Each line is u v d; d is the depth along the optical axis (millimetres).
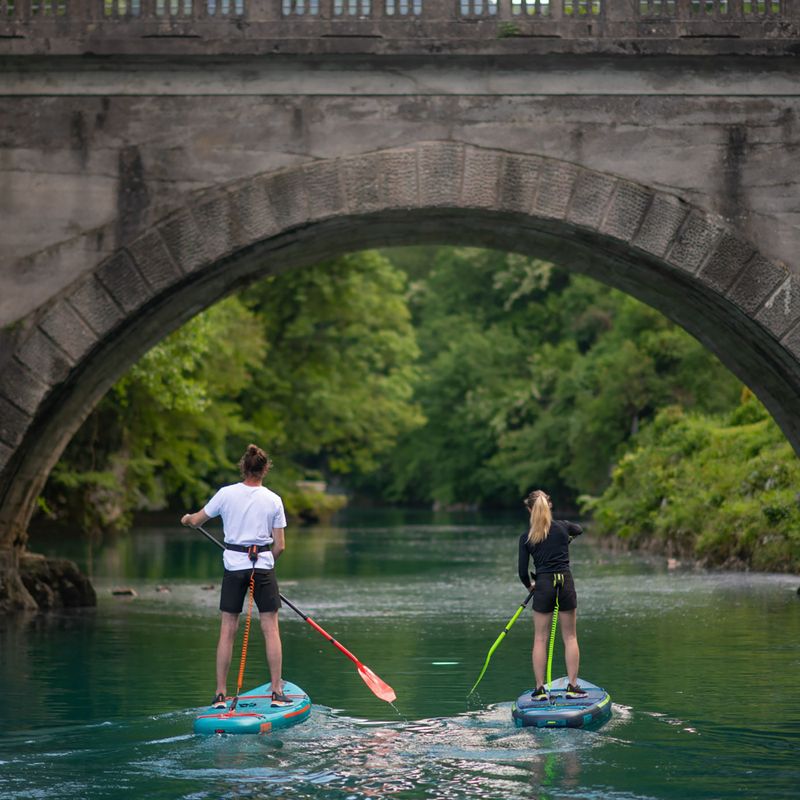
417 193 17328
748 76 17375
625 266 19250
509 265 81812
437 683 15344
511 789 10336
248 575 13109
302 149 17391
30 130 17484
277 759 11352
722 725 12711
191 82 17422
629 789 10344
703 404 53531
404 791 10289
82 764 11180
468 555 38719
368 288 61125
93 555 37281
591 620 21062
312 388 60375
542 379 73625
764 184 17359
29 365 17328
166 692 14570
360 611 22953
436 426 88250
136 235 17406
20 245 17406
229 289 20094
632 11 17141
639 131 17391
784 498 30594
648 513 39281
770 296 17328
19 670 16094
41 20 17219
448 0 17125
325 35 17062
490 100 17391
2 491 18375
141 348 19875
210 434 52938
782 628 19844
